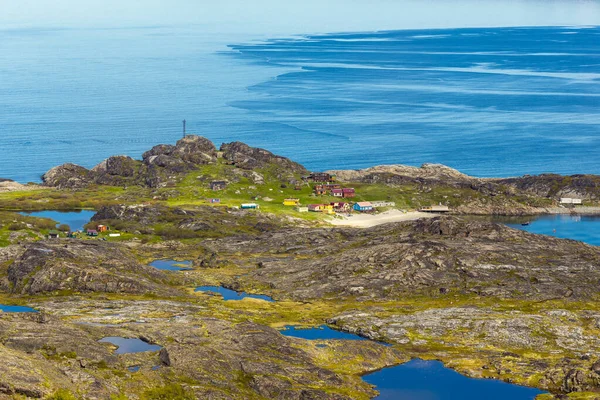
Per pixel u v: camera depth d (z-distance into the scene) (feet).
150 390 544.21
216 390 561.43
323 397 572.10
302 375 617.62
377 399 602.85
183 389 553.64
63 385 510.17
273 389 580.30
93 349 607.78
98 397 509.35
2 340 599.57
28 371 508.94
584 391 609.01
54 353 590.55
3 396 474.49
